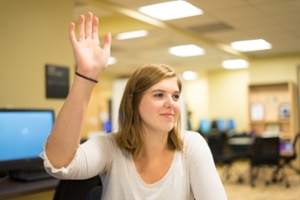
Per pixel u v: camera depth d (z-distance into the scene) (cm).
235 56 897
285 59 899
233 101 1213
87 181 242
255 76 934
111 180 138
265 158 697
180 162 141
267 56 922
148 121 138
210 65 1118
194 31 662
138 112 142
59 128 114
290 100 850
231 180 766
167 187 137
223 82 1232
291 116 850
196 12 543
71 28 123
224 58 981
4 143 293
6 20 350
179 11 540
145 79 140
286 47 812
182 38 721
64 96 402
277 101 909
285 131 898
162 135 140
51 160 115
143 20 558
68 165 117
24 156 305
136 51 871
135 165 141
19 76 359
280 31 660
